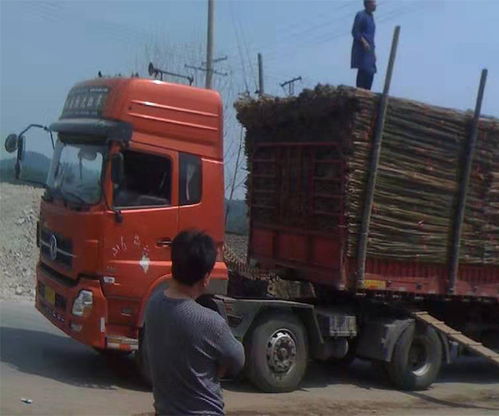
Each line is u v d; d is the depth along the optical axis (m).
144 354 8.11
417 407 8.72
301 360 8.99
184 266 3.41
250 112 10.59
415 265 9.52
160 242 8.23
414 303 10.12
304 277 9.83
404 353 9.56
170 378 3.34
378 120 8.90
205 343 3.32
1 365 8.71
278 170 10.34
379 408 8.48
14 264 16.80
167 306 3.39
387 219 9.13
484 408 8.91
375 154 8.91
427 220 9.44
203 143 8.53
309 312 9.03
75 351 9.89
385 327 9.50
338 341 9.38
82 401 7.43
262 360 8.69
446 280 9.75
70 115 8.90
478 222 9.84
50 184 9.06
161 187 8.27
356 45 11.21
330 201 9.28
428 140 9.34
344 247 8.96
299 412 7.93
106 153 8.05
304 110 9.43
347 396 9.04
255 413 7.72
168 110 8.32
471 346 9.45
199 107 8.51
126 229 8.05
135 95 8.14
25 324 11.70
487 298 10.30
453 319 10.60
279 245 10.41
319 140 9.48
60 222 8.48
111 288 7.99
